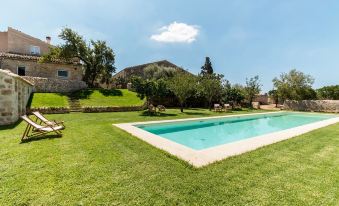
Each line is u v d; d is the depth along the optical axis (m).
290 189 4.02
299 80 34.81
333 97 43.56
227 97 30.92
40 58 26.59
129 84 29.84
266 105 42.59
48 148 6.52
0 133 8.85
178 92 21.55
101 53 30.92
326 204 3.52
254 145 7.30
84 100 21.64
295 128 11.66
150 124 12.67
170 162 5.43
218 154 6.14
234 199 3.64
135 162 5.38
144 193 3.80
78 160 5.45
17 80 12.94
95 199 3.58
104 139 7.78
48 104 18.67
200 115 18.84
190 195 3.76
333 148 7.15
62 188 3.94
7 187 3.94
